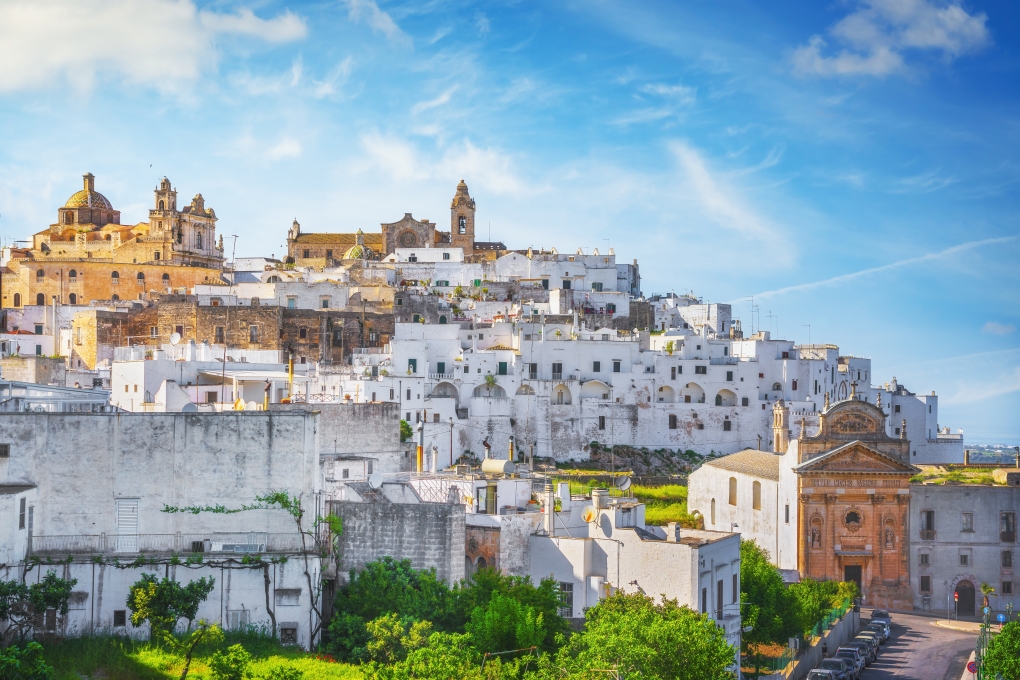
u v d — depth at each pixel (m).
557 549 90.00
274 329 190.62
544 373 196.75
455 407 179.62
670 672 74.25
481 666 71.44
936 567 145.38
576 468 186.25
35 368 145.00
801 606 109.31
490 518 89.31
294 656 73.69
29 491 75.25
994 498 146.25
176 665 71.31
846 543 143.12
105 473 77.12
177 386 119.25
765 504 147.50
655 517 152.62
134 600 71.94
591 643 74.69
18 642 71.00
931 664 118.12
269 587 76.06
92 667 69.94
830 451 142.50
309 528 78.75
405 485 89.25
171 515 77.56
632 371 198.75
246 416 78.44
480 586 81.62
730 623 93.50
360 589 79.31
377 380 163.25
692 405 199.25
